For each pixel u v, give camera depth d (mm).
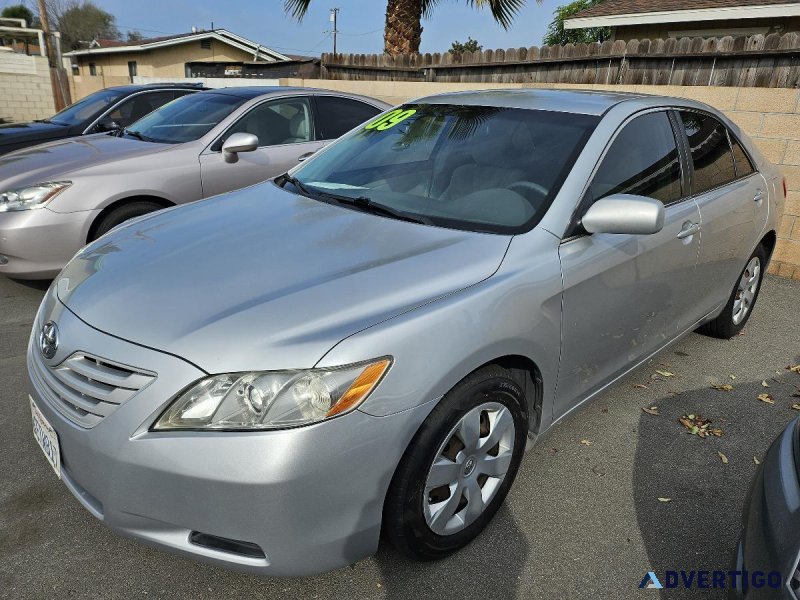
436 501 2232
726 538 2562
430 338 2020
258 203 3047
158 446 1834
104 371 1971
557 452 3092
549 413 2635
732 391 3756
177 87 8742
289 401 1819
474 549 2441
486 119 3172
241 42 30000
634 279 2877
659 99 3398
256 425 1809
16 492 2656
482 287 2219
